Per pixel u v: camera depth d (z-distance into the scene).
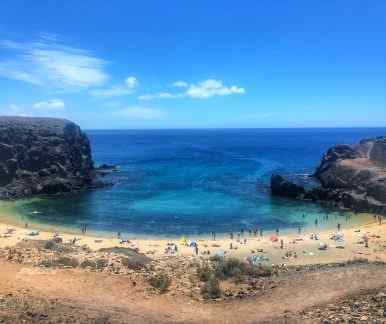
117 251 34.47
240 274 27.94
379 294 20.69
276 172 143.88
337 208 92.06
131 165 165.38
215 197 103.69
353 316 18.14
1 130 111.81
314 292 22.39
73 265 27.00
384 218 81.88
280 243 64.56
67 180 113.19
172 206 94.44
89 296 22.27
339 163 103.44
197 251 59.56
